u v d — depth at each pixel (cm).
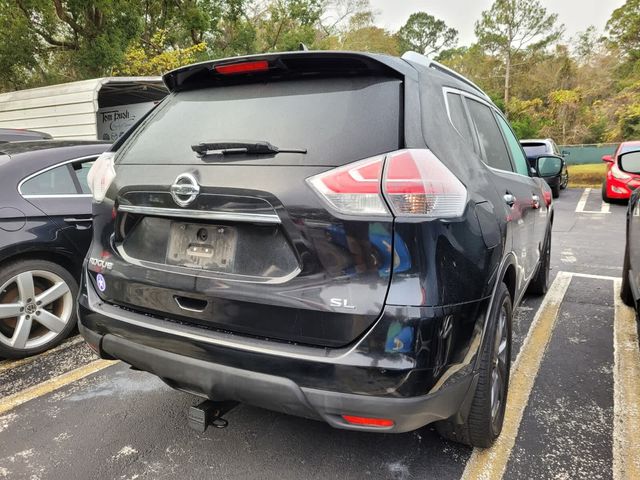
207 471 229
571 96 3856
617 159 1283
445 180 182
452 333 176
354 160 177
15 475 226
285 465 233
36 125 1056
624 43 4503
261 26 2750
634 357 350
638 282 364
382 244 169
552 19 4372
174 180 204
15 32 1684
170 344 201
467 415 214
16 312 342
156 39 1942
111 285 227
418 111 190
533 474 225
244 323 188
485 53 4678
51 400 294
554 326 413
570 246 777
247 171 188
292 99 205
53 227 353
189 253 205
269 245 186
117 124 1303
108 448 247
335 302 171
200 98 234
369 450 244
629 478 221
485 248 202
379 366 166
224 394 191
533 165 402
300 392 175
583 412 277
